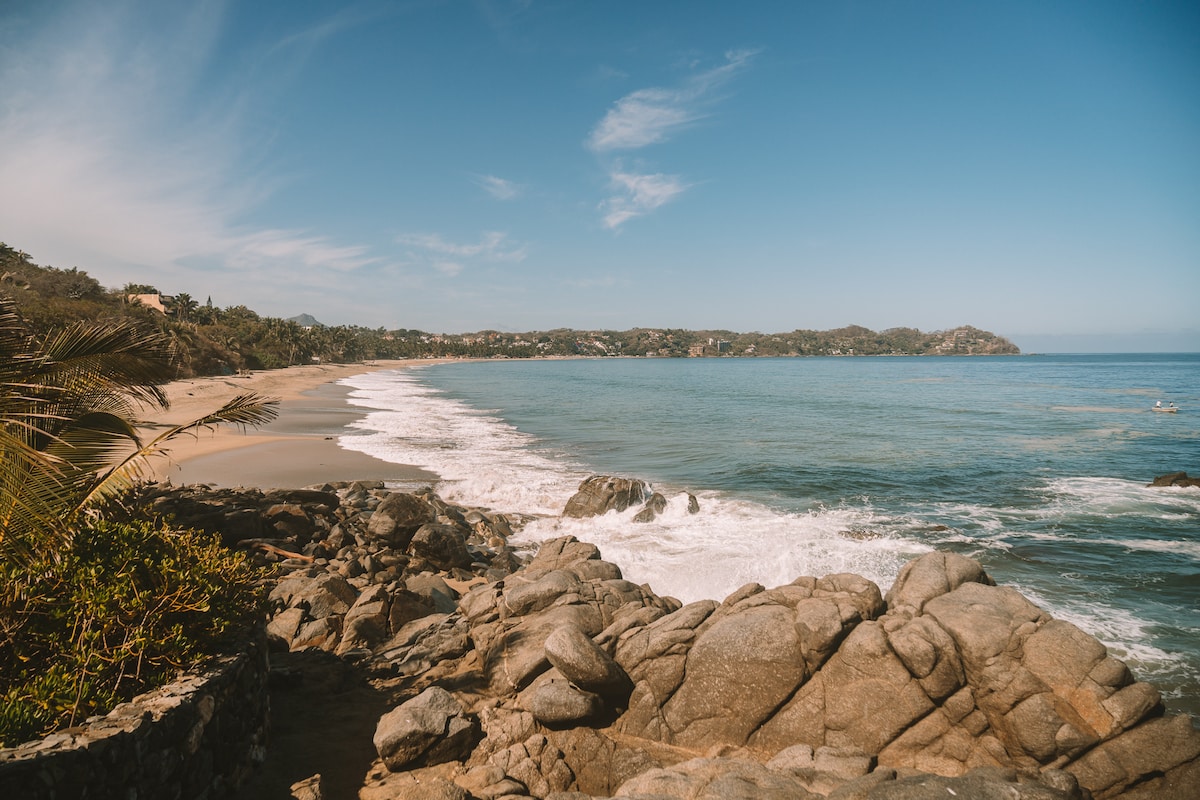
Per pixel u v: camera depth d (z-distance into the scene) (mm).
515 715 7770
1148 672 10109
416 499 17406
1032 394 74938
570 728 7688
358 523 18062
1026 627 7363
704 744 7656
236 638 6879
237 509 16000
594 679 7781
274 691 8391
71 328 6559
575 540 13320
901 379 113062
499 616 10305
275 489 20141
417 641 10133
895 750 7094
